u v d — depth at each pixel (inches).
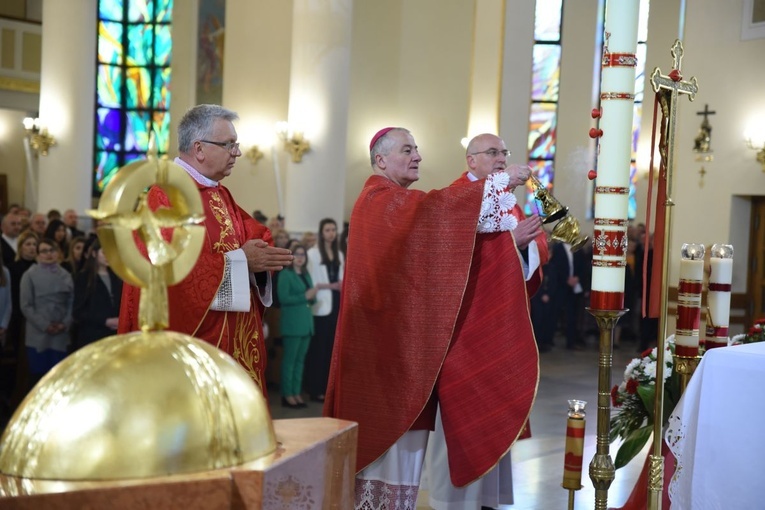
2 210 672.4
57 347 242.7
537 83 585.9
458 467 122.1
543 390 341.4
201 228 44.9
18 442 38.8
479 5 535.2
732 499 104.5
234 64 572.7
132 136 622.2
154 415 38.1
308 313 294.2
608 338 98.7
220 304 109.7
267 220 473.1
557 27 583.5
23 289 241.3
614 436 138.5
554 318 470.3
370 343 124.1
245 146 567.8
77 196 539.2
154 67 617.6
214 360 42.1
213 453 39.1
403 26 560.7
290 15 554.9
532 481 184.4
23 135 678.5
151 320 42.7
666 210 98.6
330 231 314.0
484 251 123.9
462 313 123.6
